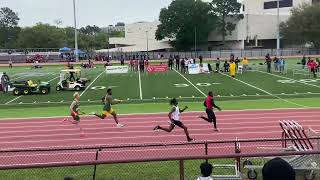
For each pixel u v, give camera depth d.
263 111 25.72
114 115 22.09
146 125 22.47
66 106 30.14
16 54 112.19
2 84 38.56
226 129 20.98
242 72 52.19
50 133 21.19
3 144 19.11
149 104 29.98
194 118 24.00
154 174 12.77
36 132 21.50
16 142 19.47
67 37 158.00
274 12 131.62
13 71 67.06
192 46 129.38
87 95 35.34
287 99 30.61
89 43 159.88
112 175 12.73
